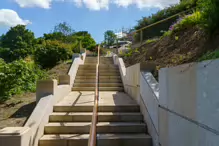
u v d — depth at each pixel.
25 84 6.78
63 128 4.27
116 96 6.55
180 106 2.35
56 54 12.26
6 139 3.06
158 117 3.36
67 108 5.04
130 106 5.04
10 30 33.41
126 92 7.32
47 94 5.02
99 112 4.95
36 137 3.74
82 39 23.39
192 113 2.02
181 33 6.94
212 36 4.13
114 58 12.02
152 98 3.82
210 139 1.67
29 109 5.00
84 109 5.05
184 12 9.15
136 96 5.46
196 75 1.94
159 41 8.38
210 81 1.68
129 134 4.16
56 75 9.45
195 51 4.90
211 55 2.54
